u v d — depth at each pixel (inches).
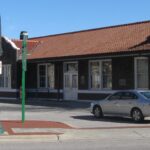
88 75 1560.0
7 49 1905.8
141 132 799.1
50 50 1723.7
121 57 1437.0
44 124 899.4
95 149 604.1
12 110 1299.2
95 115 1073.5
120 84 1444.4
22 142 682.2
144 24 1541.6
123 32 1557.6
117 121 995.9
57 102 1585.9
